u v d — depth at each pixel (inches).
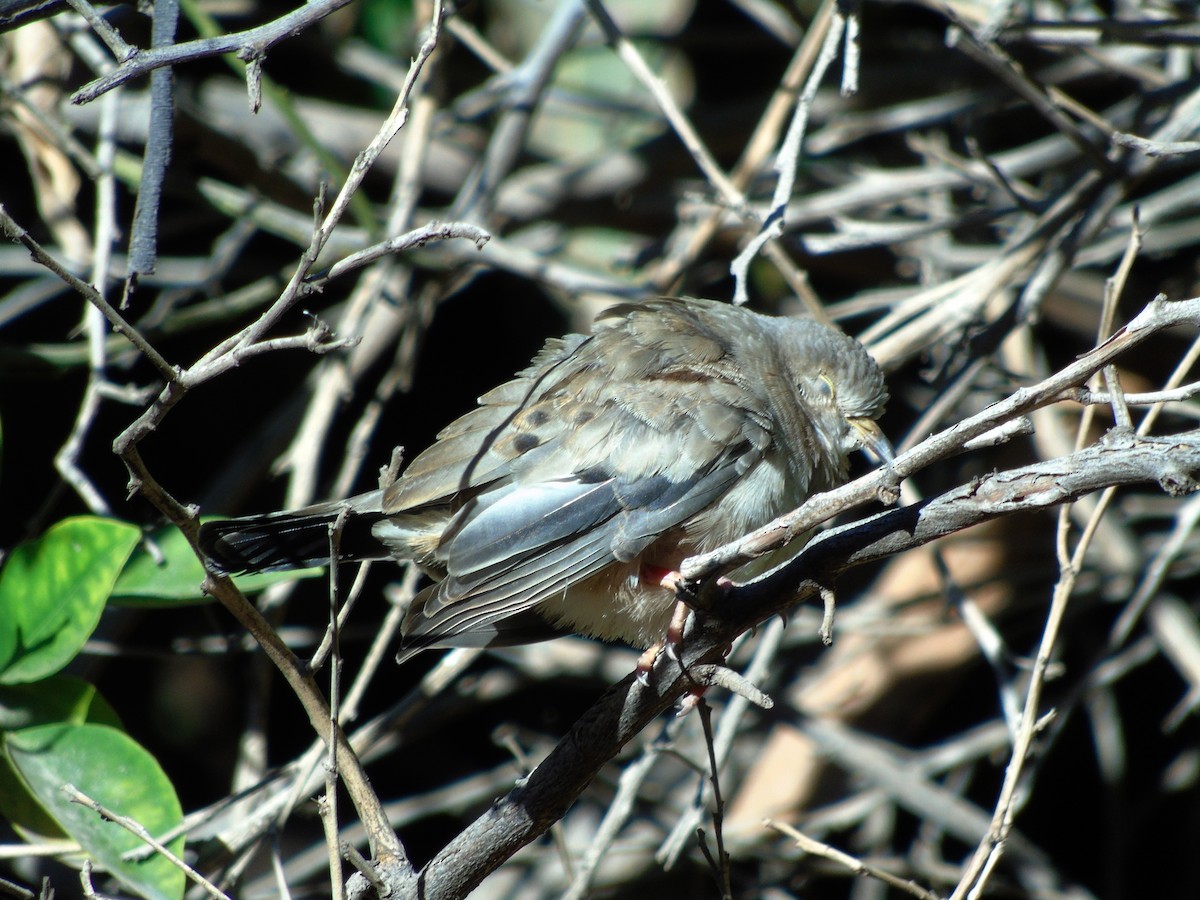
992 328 359.9
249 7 495.5
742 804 454.6
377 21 535.2
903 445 358.0
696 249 413.7
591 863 309.7
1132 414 453.1
